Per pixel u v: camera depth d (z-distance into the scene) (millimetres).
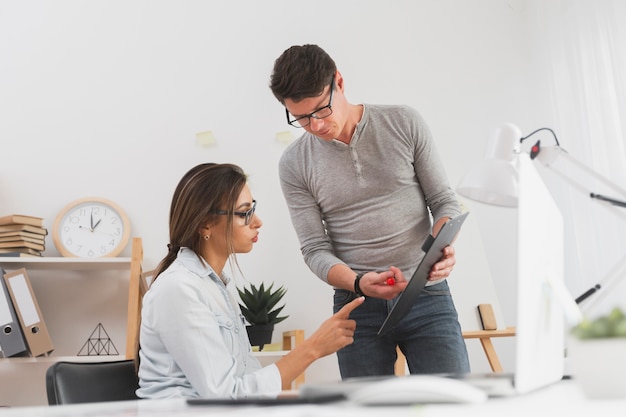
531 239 739
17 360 2814
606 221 2473
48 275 3131
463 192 1367
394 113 1995
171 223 1642
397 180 1979
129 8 3395
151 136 3281
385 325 1655
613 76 2434
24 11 3373
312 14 3398
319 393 721
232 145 3279
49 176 3227
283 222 3205
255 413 588
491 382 744
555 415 500
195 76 3342
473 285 2916
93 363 1457
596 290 1257
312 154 2053
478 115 3303
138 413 694
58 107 3293
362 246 2000
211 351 1392
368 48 3369
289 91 1798
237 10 3404
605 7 2488
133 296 2848
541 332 761
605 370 623
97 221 3104
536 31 3201
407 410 541
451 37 3375
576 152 2748
